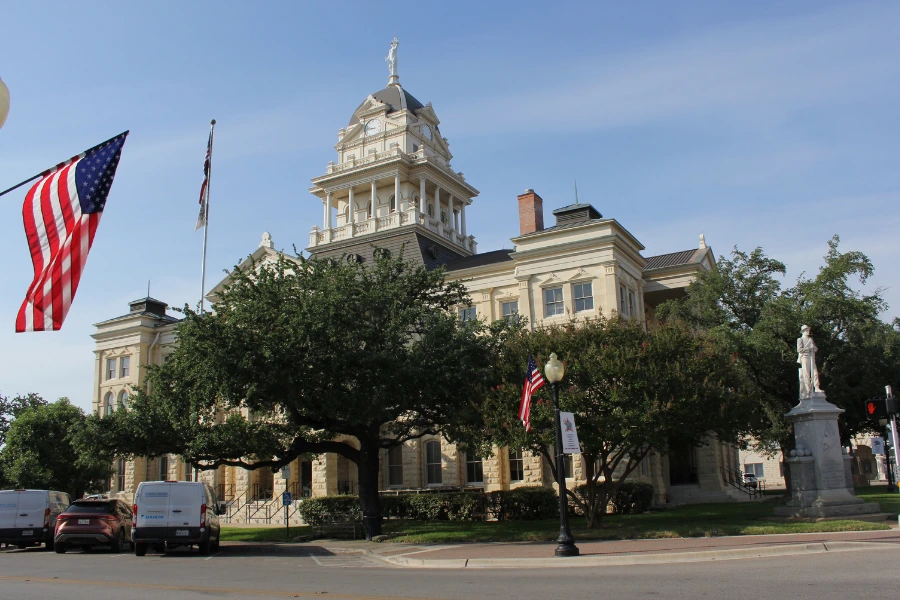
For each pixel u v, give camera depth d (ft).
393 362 91.09
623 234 140.97
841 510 83.10
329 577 53.98
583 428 82.58
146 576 55.62
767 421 126.31
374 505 102.32
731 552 57.77
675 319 101.96
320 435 115.96
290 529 121.29
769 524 77.77
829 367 125.59
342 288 95.45
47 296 47.37
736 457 162.81
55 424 173.58
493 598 39.68
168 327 202.80
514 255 144.25
